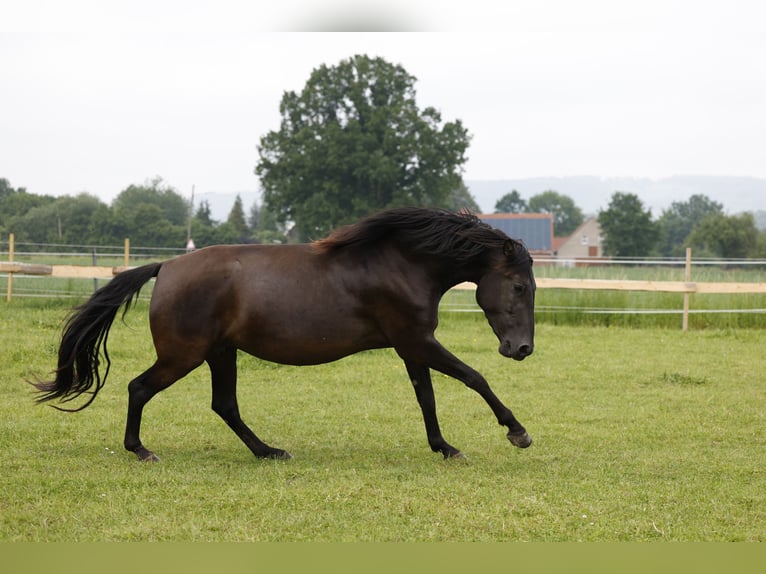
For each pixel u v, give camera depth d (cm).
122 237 6519
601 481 615
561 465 667
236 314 661
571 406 932
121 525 499
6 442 717
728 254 6431
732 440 774
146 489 575
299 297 659
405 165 5009
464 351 1332
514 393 1011
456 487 589
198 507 537
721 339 1546
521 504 548
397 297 664
